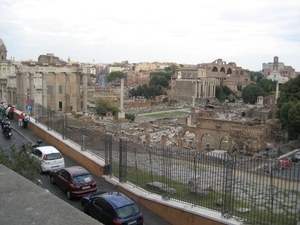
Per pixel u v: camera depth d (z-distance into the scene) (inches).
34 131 1737.2
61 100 3400.6
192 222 764.6
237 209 775.1
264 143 2728.8
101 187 1023.0
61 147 1421.0
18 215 229.6
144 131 4284.0
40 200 255.6
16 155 808.9
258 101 7613.2
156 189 940.0
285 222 719.7
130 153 1274.6
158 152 1224.8
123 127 4350.4
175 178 962.7
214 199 836.6
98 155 1234.6
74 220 224.1
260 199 824.3
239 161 943.0
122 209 713.0
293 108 2728.8
